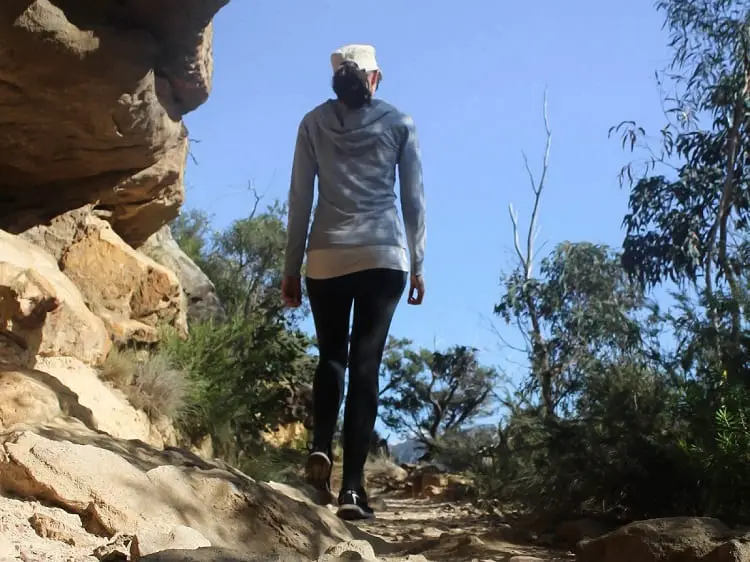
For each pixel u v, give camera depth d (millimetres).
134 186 8945
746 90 11898
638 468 6266
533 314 17328
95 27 6633
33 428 4180
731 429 5223
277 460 10375
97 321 7562
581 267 17016
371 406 3855
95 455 3211
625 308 9172
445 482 16891
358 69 4082
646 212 12531
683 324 6402
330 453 3916
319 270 3969
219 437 9266
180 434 8445
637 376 6793
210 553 2422
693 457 5508
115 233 9664
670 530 3705
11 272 5891
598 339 9617
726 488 5305
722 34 12188
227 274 19219
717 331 6023
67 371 6730
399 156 4125
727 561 3367
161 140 8172
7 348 5691
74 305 7195
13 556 2543
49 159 7898
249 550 3252
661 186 12508
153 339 9164
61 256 8672
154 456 4246
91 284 8805
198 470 3621
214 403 9266
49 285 5980
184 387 8570
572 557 4992
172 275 9562
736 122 11781
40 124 7238
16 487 3105
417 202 4094
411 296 4133
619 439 6531
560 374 10344
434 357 36062
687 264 12094
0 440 3340
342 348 4012
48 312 6027
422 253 4109
